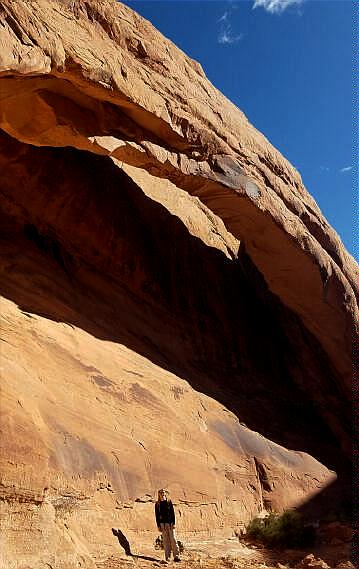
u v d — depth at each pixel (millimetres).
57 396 9781
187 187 14914
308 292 17812
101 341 12719
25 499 7430
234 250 21953
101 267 15852
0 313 10375
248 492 13391
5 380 8438
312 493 14906
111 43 12359
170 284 17797
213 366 17234
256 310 20547
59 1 11055
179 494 11211
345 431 18531
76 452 9164
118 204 17156
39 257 13719
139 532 9773
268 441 15172
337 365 18922
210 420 13906
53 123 12086
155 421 11930
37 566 6977
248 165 16109
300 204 17766
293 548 11922
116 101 12297
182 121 13812
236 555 10766
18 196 14469
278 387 18906
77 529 8352
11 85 11109
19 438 7750
